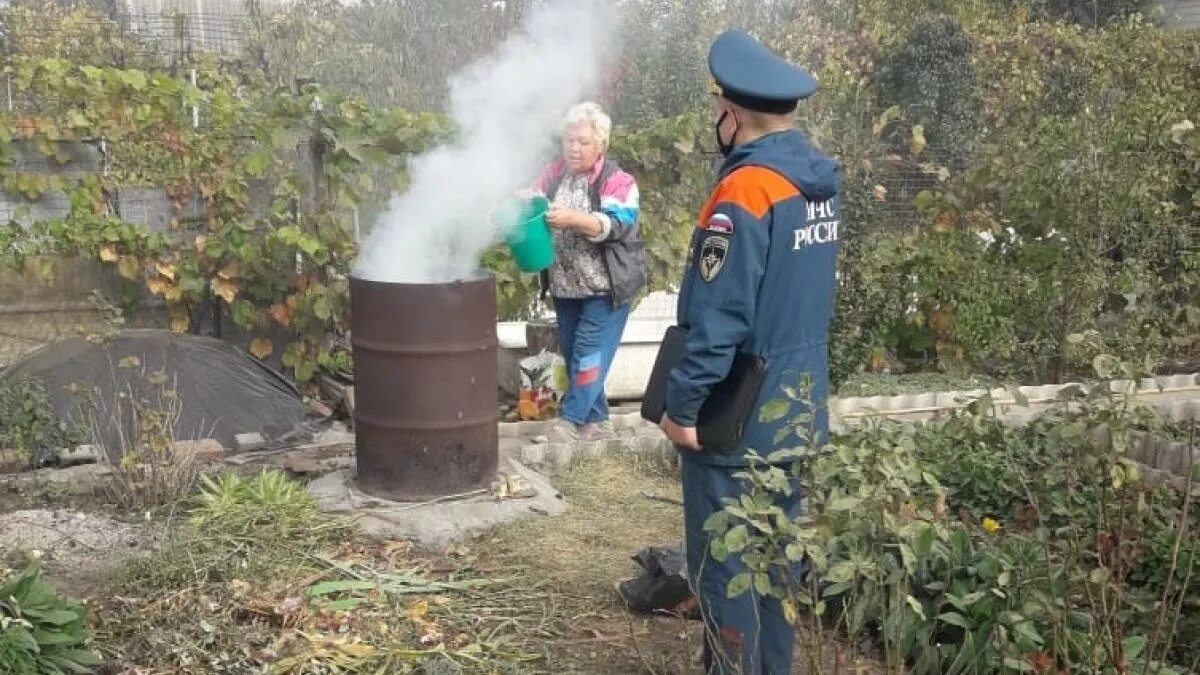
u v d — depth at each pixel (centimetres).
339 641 391
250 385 643
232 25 1436
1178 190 862
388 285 495
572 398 610
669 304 816
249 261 693
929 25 1345
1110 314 839
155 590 421
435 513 502
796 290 313
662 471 596
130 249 695
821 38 1334
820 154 325
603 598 443
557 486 564
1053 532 390
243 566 440
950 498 519
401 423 505
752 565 289
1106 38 1420
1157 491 473
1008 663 324
